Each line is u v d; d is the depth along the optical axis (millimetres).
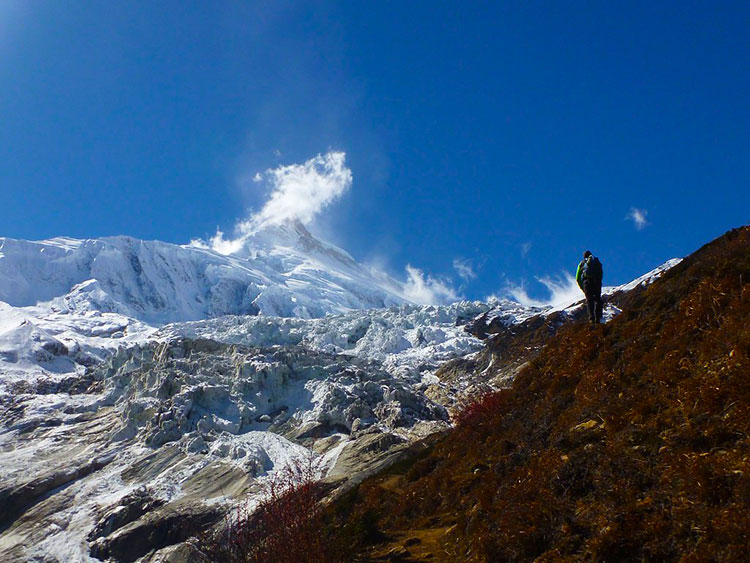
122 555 52781
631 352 15508
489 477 15352
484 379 99875
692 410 11219
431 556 13781
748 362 11008
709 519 8875
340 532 15609
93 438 83000
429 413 76938
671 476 10094
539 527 11266
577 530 10586
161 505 57906
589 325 19719
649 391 13133
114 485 66562
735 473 9219
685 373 12695
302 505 13578
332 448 67062
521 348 108438
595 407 14133
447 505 17250
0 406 99500
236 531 13688
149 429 77812
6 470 72312
